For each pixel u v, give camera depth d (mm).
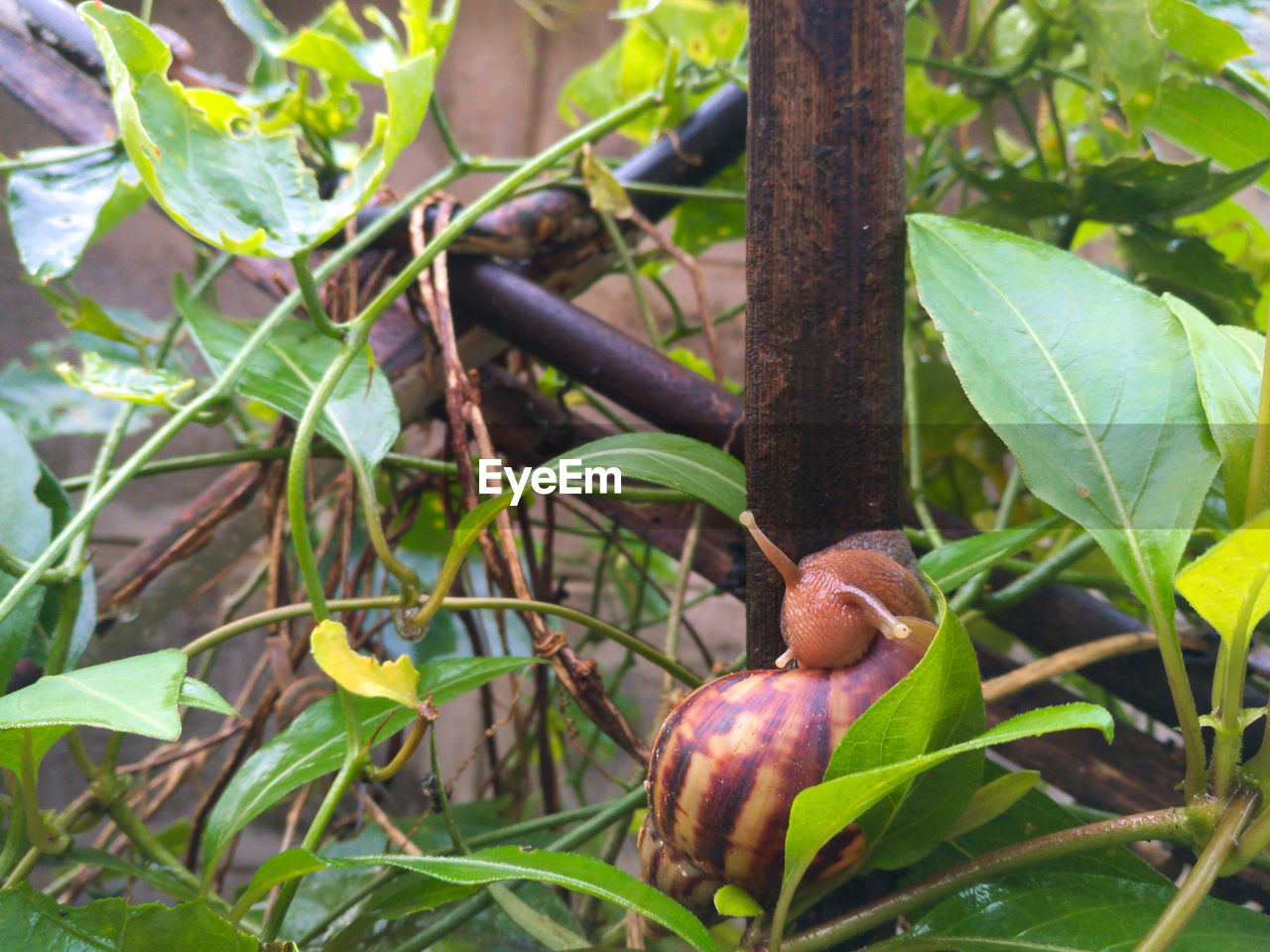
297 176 235
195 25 636
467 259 326
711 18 423
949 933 214
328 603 249
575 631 636
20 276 627
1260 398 203
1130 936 203
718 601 691
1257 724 297
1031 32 356
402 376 337
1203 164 297
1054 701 318
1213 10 281
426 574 443
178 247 657
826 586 219
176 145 222
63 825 258
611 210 337
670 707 291
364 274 358
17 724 186
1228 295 334
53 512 269
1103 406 219
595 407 409
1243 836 195
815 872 216
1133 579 208
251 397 270
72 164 310
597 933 343
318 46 287
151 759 347
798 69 220
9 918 210
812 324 223
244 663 630
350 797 458
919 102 411
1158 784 297
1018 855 211
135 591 337
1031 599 314
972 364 220
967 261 232
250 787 248
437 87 670
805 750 208
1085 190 325
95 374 258
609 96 466
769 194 223
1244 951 196
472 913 268
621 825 303
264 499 348
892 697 194
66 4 352
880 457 227
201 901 214
